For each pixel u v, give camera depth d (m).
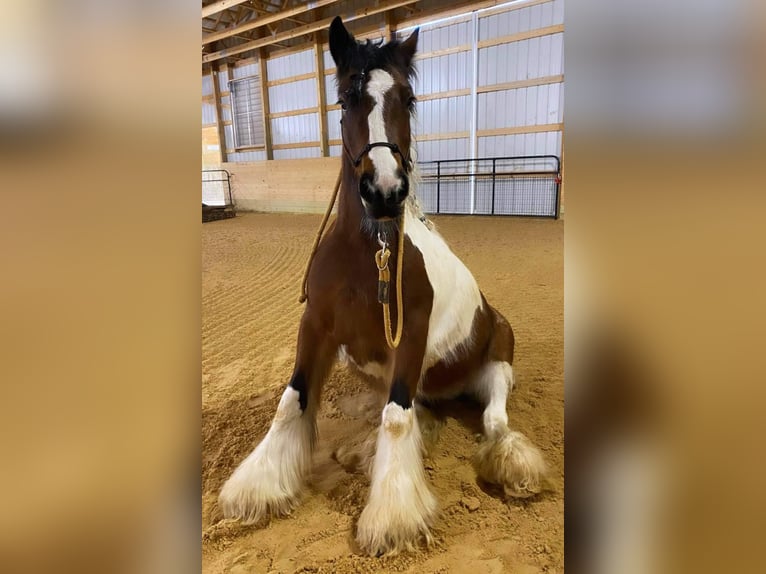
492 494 1.67
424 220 2.02
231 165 14.30
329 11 11.94
